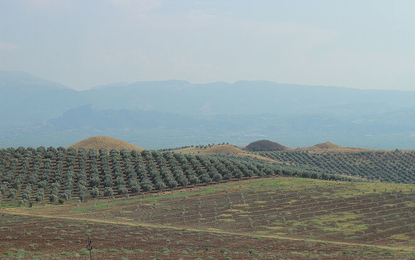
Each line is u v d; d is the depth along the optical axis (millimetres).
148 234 65750
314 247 62938
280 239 68375
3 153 142000
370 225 81125
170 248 57438
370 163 194375
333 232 76062
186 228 75062
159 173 132000
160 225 76938
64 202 102062
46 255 48562
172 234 67375
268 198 103750
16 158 140625
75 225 68000
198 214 88312
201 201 100875
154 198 105438
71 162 137625
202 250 57531
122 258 48812
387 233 75875
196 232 70875
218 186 120062
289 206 96000
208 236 67625
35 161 138000
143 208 93938
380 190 113250
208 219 84312
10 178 118688
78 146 176000
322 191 111938
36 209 92875
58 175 125750
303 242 66500
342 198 104000
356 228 79000
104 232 64750
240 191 112062
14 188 115250
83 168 134625
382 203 99312
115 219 81688
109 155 154250
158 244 59375
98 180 120375
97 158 148750
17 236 57094
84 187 113438
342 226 80375
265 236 70875
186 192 112875
